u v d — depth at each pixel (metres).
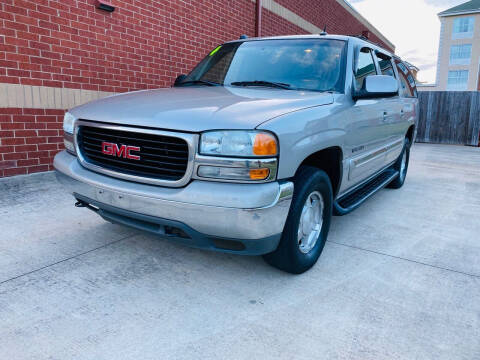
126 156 2.58
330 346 2.10
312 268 3.06
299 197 2.65
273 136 2.31
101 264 2.98
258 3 9.30
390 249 3.51
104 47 5.94
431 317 2.41
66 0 5.36
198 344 2.09
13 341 2.07
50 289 2.60
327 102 3.01
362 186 4.29
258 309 2.44
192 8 7.48
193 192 2.28
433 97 14.16
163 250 3.28
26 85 5.07
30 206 4.20
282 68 3.59
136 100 2.93
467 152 11.45
